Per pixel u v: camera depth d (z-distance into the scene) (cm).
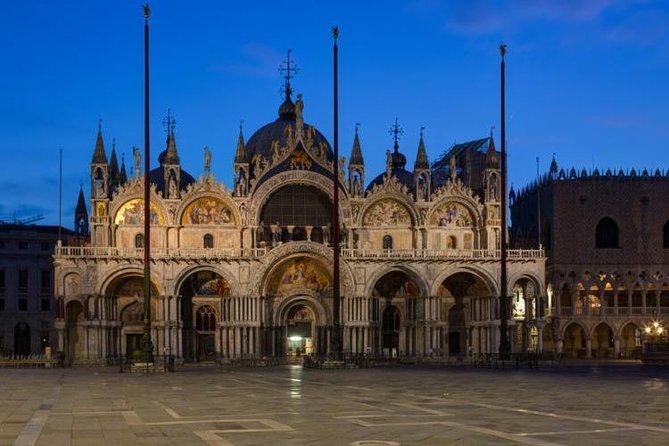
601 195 13312
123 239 11906
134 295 11962
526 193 14638
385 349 12412
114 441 2703
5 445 2630
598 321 13075
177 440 2714
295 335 12288
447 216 12475
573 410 3631
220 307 12000
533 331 13312
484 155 14188
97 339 11406
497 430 2902
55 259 11419
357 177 12331
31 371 8775
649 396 4456
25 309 16400
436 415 3416
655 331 13000
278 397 4462
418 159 12512
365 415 3428
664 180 13412
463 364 10538
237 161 12112
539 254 12294
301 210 12344
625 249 13275
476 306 12438
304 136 12206
